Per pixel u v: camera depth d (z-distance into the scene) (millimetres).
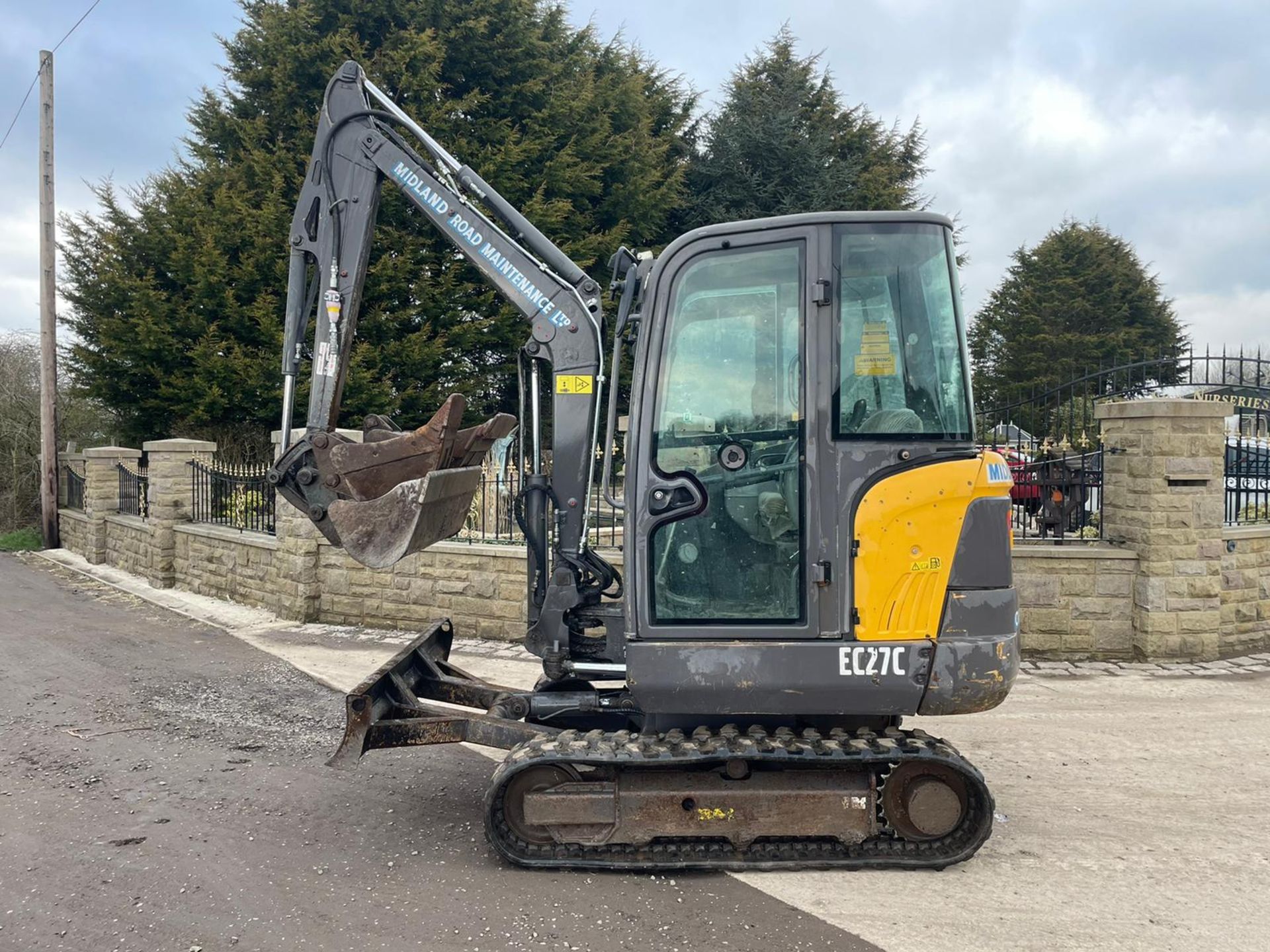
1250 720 6207
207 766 5387
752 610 4023
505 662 7875
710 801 3949
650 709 4000
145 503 13883
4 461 19812
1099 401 8773
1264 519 8578
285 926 3531
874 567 3885
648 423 4102
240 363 15469
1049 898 3764
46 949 3348
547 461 5895
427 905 3697
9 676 7516
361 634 9180
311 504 4891
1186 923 3551
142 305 16062
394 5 16969
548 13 20078
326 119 5258
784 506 4016
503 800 4074
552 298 4805
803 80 23000
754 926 3531
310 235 5242
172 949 3350
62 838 4355
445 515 4879
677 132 22688
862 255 3994
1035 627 7879
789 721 4254
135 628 9562
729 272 4094
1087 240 27469
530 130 17766
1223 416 7613
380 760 5520
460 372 17000
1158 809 4734
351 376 15148
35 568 15008
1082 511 8359
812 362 3934
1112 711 6406
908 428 3918
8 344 20641
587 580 4855
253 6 17406
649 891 3840
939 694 3855
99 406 19000
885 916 3605
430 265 16422
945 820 3951
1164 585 7672
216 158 17516
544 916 3609
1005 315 27109
